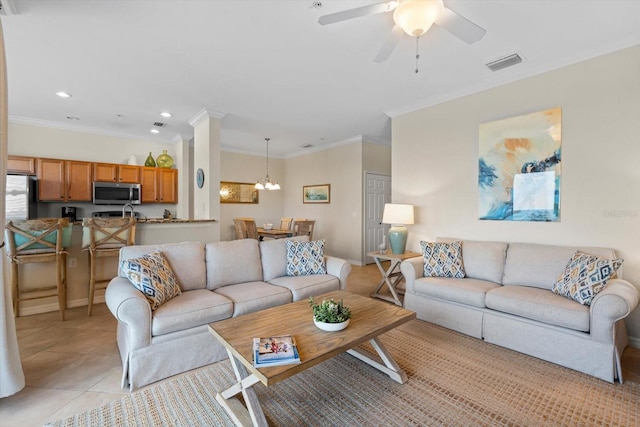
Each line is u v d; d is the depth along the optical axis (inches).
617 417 67.1
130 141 225.6
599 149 106.2
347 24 90.4
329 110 170.6
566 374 83.7
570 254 103.9
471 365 88.8
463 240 137.6
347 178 249.1
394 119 173.5
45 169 188.9
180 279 104.2
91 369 85.4
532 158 121.1
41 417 66.6
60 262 120.2
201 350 87.4
